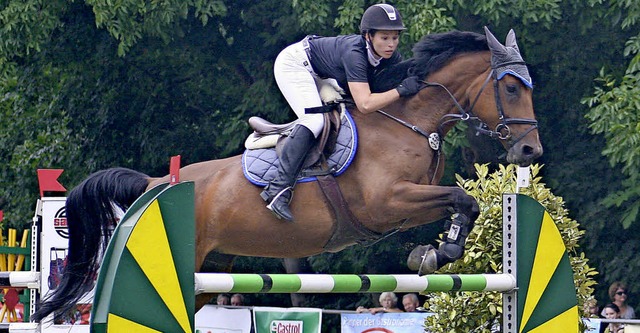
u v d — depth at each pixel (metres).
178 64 19.16
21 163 21.78
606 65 17.30
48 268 11.91
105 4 16.39
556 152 17.92
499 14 15.66
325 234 8.23
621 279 17.02
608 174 17.20
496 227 9.24
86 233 8.86
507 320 8.01
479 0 15.52
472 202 7.84
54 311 8.72
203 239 8.55
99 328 6.39
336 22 15.80
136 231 6.42
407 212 7.94
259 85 17.80
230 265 9.26
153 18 16.66
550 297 8.09
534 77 17.66
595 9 16.11
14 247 11.92
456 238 7.80
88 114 20.23
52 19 17.92
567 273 8.19
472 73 8.35
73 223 8.87
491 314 9.33
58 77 21.38
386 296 14.41
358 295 19.67
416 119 8.31
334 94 8.41
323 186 8.12
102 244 8.87
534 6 15.64
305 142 8.15
